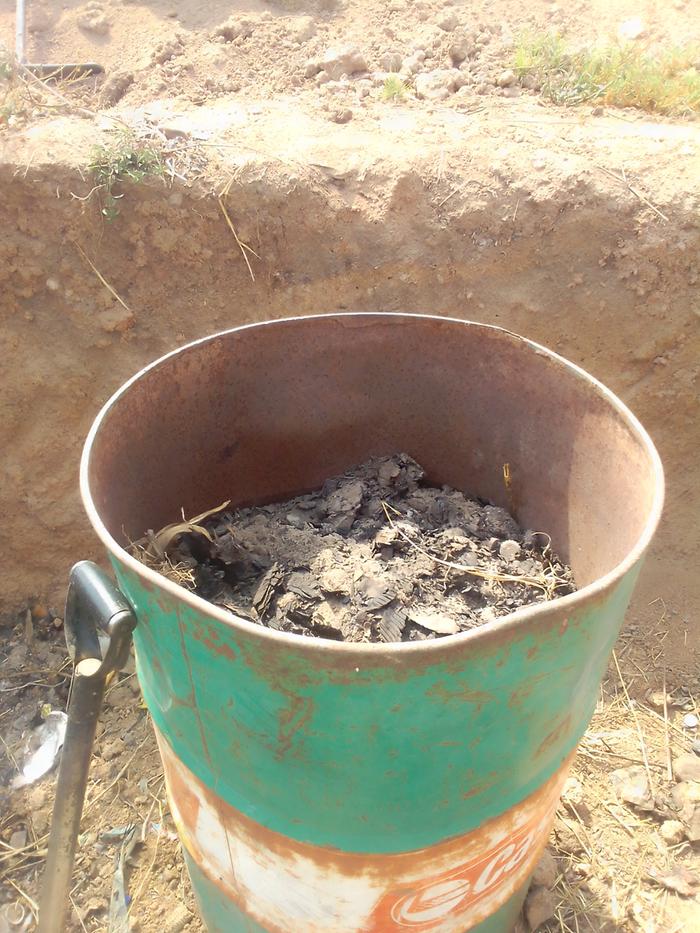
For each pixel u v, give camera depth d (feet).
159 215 8.54
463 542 5.85
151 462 5.54
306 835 4.25
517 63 10.81
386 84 10.24
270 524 6.15
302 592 5.28
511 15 12.60
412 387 6.36
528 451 5.98
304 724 3.64
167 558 5.47
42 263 8.57
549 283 8.81
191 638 3.66
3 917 6.84
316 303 8.90
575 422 5.45
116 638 4.06
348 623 5.00
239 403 6.07
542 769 4.45
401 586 5.28
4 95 9.53
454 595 5.38
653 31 12.33
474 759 3.93
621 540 4.97
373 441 6.73
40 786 7.81
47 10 12.28
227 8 12.33
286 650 3.30
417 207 8.70
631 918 6.84
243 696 3.70
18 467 9.18
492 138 9.20
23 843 7.36
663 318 8.78
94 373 8.99
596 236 8.64
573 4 12.91
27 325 8.79
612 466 5.11
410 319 6.01
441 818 4.15
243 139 9.07
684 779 7.84
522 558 5.83
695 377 8.99
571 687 4.02
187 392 5.65
